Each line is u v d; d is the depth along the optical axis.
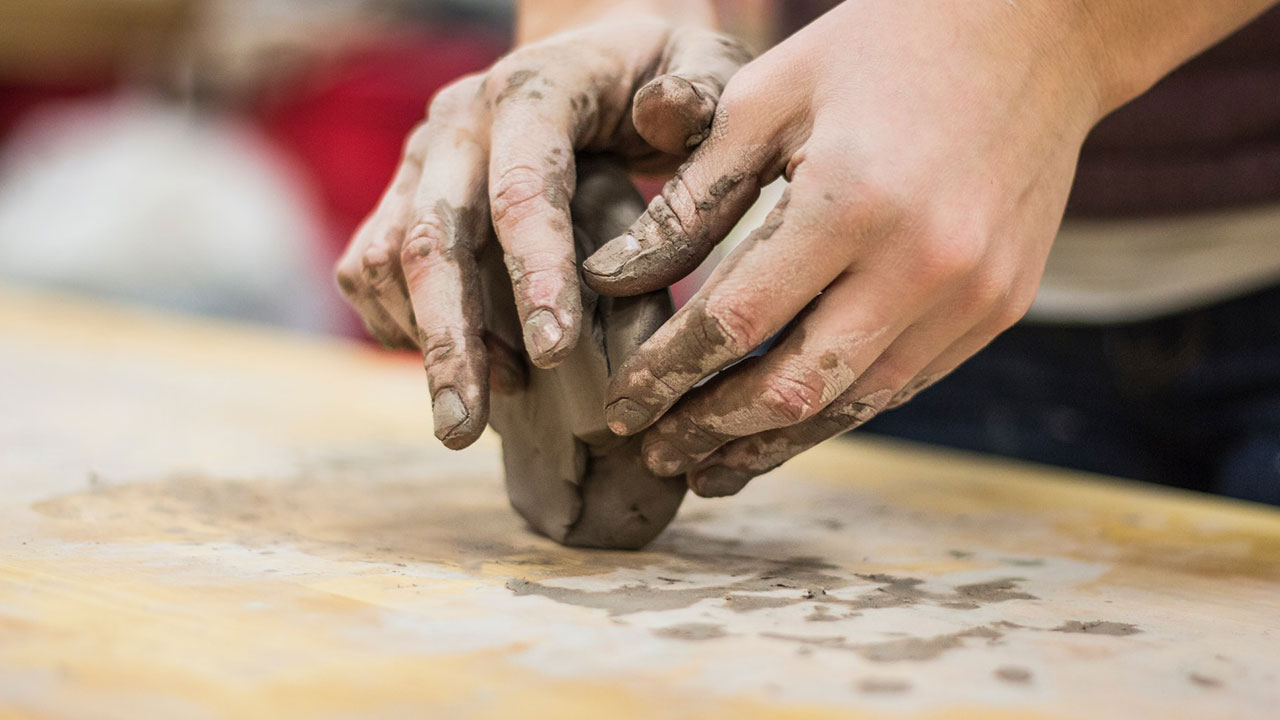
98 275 2.35
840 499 1.00
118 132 2.63
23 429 1.15
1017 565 0.75
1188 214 1.16
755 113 0.64
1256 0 0.73
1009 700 0.47
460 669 0.49
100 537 0.73
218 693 0.45
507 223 0.66
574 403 0.71
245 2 2.66
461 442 0.67
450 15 2.68
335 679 0.47
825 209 0.59
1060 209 0.69
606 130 0.77
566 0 0.98
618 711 0.44
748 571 0.71
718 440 0.68
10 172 2.97
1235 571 0.75
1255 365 1.18
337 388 1.55
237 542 0.74
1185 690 0.49
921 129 0.61
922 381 0.72
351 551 0.73
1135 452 1.34
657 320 0.68
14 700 0.44
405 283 0.75
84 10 2.63
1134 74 0.72
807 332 0.62
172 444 1.12
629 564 0.72
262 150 2.66
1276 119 1.08
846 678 0.49
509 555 0.74
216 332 2.02
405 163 0.77
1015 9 0.65
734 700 0.46
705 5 0.99
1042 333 1.33
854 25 0.64
